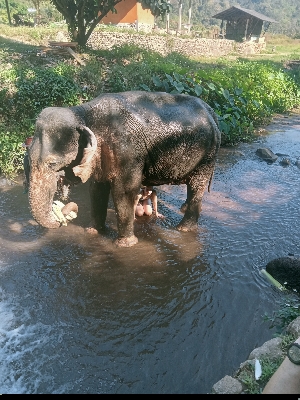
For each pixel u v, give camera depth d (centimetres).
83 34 1419
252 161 942
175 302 440
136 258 514
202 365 359
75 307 426
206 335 395
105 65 1241
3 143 774
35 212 427
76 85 953
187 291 459
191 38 2397
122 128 460
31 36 1700
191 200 573
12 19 2672
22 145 788
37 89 895
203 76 1188
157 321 412
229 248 547
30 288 451
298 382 259
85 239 552
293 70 2164
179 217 635
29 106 880
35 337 384
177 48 2150
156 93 514
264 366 310
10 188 715
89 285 461
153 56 1431
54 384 337
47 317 410
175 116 498
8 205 648
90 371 350
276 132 1238
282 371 266
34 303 429
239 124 1118
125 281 470
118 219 520
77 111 454
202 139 518
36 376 344
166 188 755
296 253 542
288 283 473
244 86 1291
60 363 357
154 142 483
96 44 1767
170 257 521
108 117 459
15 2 3244
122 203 500
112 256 516
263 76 1516
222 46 2591
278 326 394
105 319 411
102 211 553
